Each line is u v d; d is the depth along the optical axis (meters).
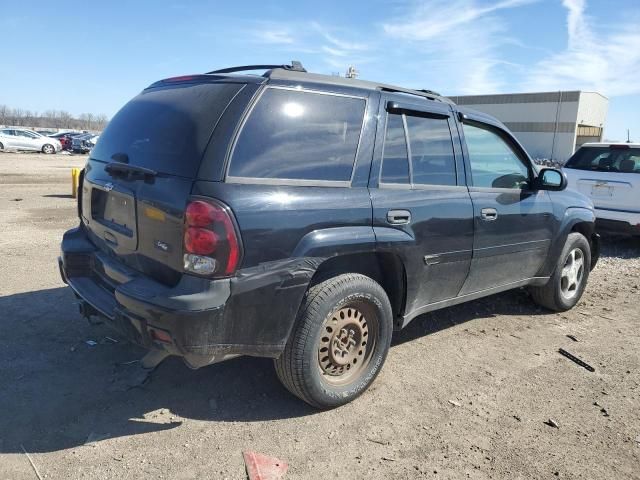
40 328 4.53
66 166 25.12
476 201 4.27
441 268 4.05
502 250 4.60
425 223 3.82
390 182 3.69
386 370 4.12
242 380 3.82
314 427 3.29
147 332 2.98
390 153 3.71
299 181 3.20
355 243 3.34
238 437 3.15
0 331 4.44
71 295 5.37
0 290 5.46
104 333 4.46
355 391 3.58
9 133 35.97
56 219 10.02
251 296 2.96
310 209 3.17
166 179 3.02
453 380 4.02
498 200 4.51
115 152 3.60
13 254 7.02
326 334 3.40
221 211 2.84
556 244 5.30
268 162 3.09
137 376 3.78
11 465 2.79
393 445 3.15
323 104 3.40
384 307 3.64
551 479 2.92
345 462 2.97
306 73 3.47
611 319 5.62
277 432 3.22
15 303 5.09
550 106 66.56
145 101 3.72
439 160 4.09
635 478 2.96
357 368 3.65
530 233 4.91
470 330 5.09
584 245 5.76
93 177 3.73
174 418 3.31
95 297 3.46
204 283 2.85
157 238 3.05
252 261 2.95
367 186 3.54
